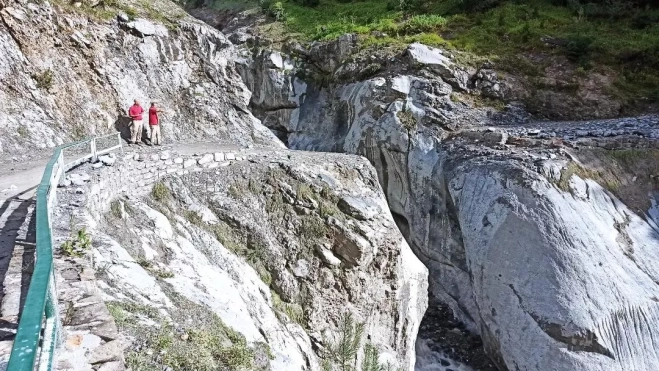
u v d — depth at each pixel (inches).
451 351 533.6
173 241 313.1
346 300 400.5
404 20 921.5
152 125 491.2
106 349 130.5
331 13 1048.2
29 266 172.7
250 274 361.1
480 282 512.7
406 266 469.1
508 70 750.5
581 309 426.6
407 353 454.9
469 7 904.9
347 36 856.3
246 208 400.8
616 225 483.5
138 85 536.7
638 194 518.0
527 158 530.0
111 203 299.7
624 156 543.2
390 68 772.0
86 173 292.8
